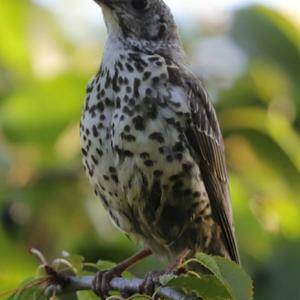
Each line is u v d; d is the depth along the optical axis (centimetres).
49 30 1470
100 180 1144
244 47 1427
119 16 1185
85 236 1372
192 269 1070
